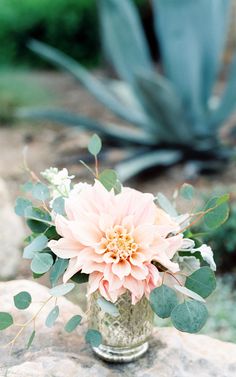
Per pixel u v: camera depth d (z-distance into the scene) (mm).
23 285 1886
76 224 1471
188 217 1627
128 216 1483
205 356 1628
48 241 1582
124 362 1585
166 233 1494
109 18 4625
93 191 1545
